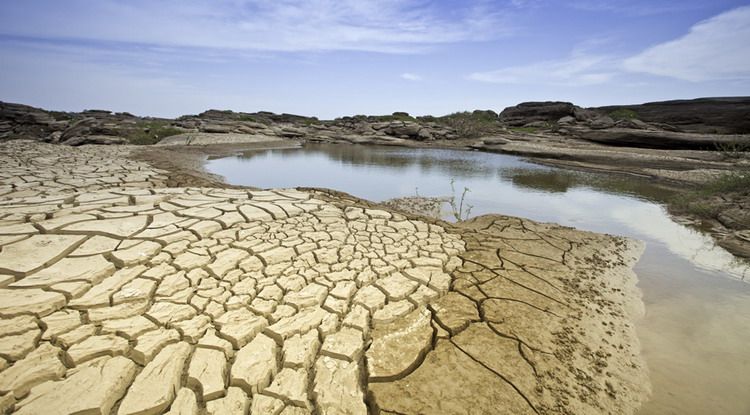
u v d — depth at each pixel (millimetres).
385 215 5855
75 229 3711
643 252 5566
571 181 12836
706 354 3049
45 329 2383
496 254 4680
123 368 2193
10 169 7707
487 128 32938
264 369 2336
